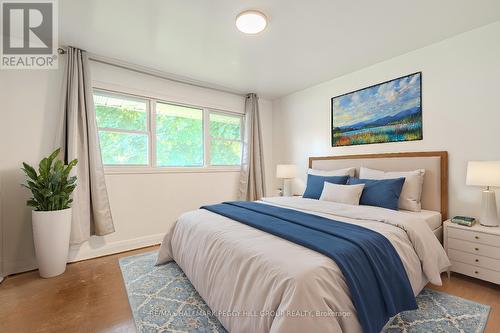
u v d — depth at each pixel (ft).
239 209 7.63
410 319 5.05
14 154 7.66
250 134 13.43
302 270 3.53
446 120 7.87
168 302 5.79
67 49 8.27
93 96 9.16
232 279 4.40
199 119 12.42
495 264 6.07
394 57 9.16
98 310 5.59
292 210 7.29
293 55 9.00
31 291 6.45
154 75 10.64
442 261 5.81
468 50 7.40
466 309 5.38
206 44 8.20
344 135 10.95
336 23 7.00
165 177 10.92
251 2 6.11
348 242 4.43
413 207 7.64
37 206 7.31
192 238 6.37
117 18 6.77
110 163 9.70
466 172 7.38
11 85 7.64
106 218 8.87
